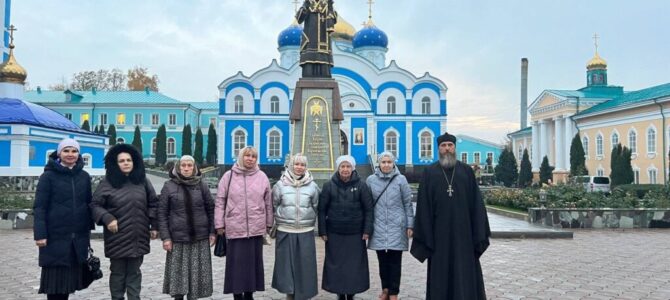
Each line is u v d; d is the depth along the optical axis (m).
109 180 6.08
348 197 6.76
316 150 16.39
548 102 51.59
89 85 75.19
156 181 36.62
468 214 6.29
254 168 6.68
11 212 14.31
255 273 6.50
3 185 22.08
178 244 6.30
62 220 5.83
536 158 54.47
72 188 5.93
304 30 16.98
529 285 7.88
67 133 29.41
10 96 28.81
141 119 58.75
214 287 7.79
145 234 6.17
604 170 43.41
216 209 6.52
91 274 6.08
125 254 5.98
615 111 41.25
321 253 10.63
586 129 46.34
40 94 59.44
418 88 46.97
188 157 6.45
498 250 11.22
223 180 6.61
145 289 7.56
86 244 6.02
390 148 46.78
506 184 46.06
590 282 8.09
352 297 6.82
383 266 6.96
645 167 38.00
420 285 7.93
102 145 33.22
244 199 6.48
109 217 5.90
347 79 47.06
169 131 59.03
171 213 6.30
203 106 65.44
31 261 9.57
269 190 6.70
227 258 6.50
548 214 15.43
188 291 6.26
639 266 9.40
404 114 46.78
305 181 6.75
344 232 6.72
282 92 46.19
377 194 6.87
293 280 6.54
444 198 6.30
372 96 46.84
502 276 8.52
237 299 6.48
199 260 6.37
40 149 27.09
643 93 41.47
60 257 5.78
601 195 17.44
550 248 11.54
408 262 9.78
